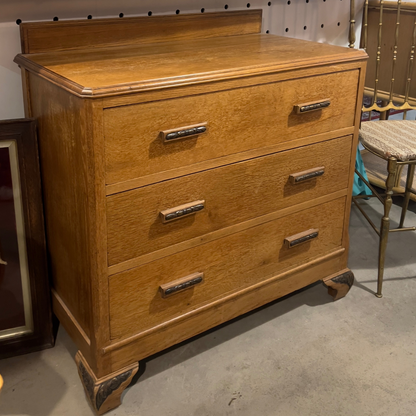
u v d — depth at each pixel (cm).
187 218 143
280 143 156
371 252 229
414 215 258
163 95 125
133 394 155
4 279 159
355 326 184
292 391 157
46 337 170
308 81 154
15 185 151
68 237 144
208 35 189
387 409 151
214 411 150
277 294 178
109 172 124
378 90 261
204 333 180
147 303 145
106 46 168
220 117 139
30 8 157
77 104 119
